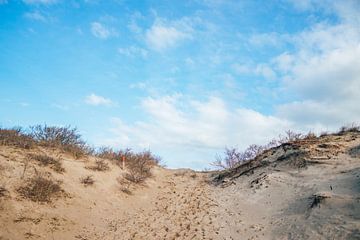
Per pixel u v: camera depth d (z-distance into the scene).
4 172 12.57
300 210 11.86
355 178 12.54
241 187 18.16
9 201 11.10
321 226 9.98
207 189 20.84
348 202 10.62
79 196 14.16
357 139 17.53
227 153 28.77
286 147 19.41
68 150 18.44
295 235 10.20
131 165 22.00
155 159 27.92
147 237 11.62
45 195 12.42
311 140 19.38
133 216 14.17
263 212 13.30
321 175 14.45
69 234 10.82
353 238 8.74
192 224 13.17
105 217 13.30
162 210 15.59
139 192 18.20
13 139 15.83
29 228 10.24
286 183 15.30
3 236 9.29
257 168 19.58
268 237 10.72
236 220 13.05
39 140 17.97
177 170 28.03
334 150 16.55
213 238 11.30
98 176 17.27
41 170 14.23
